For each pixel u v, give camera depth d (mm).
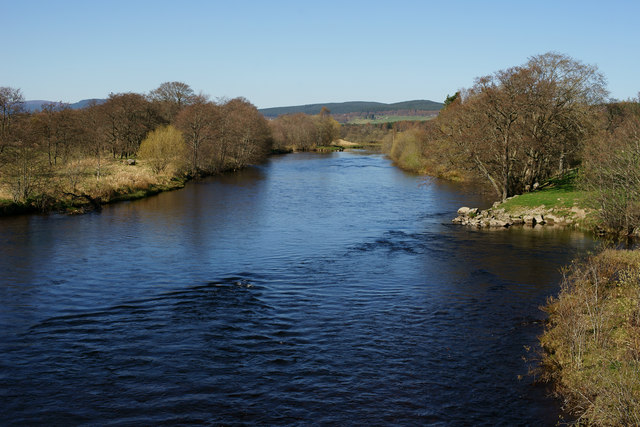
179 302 21688
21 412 12922
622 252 26719
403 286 24359
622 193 36219
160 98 123375
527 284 24562
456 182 73938
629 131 37562
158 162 72188
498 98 45750
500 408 13281
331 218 44531
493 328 18891
